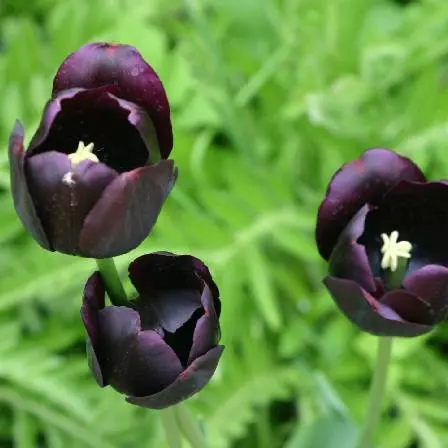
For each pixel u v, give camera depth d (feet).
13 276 2.81
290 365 3.07
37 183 1.73
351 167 1.97
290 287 3.13
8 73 3.19
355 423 2.68
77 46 3.19
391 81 3.25
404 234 2.02
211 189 3.05
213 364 1.79
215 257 2.93
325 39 3.22
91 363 1.80
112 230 1.73
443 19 3.24
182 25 3.59
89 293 1.81
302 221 3.09
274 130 3.41
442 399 2.96
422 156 3.09
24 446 2.82
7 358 2.83
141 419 2.80
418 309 1.88
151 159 1.82
